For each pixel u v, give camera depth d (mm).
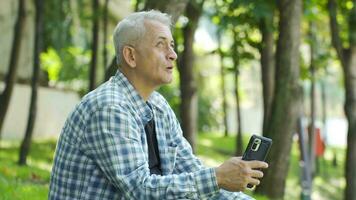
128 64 3111
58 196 3029
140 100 3107
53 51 17875
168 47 3127
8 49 16906
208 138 21094
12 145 14391
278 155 8750
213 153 17828
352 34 10680
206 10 12195
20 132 16969
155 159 3186
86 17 11961
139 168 2859
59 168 3029
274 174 8758
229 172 2838
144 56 3094
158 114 3244
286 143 8750
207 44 23750
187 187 2816
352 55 10703
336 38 10523
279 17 8781
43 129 17875
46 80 18844
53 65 19906
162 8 5910
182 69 11141
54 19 14039
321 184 16750
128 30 3100
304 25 15172
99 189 2951
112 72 5836
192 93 11164
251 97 31438
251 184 2848
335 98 37312
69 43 16328
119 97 2979
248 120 31500
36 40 11094
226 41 16938
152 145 3172
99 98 2949
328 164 21172
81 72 19562
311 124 15297
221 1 10914
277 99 8773
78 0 14344
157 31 3096
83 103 2984
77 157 2971
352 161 10766
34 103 10859
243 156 2971
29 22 16891
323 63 14242
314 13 12258
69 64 19422
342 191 16312
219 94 27453
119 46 3131
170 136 3320
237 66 11797
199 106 25859
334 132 36844
